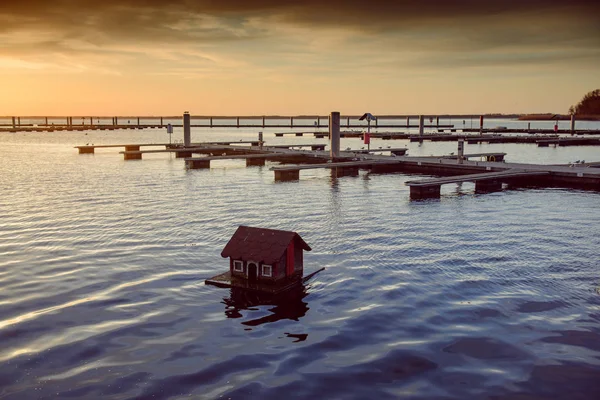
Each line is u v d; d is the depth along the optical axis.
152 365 12.83
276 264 18.52
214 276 19.33
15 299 17.36
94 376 12.28
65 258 22.19
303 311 16.31
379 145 110.94
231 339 14.33
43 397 11.38
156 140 134.75
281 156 70.75
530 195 39.59
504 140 112.00
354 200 37.81
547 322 15.12
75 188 43.91
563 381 11.85
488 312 15.92
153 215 31.67
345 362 12.91
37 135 166.25
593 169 46.16
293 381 12.02
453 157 62.28
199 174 55.50
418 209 33.97
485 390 11.52
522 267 20.62
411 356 13.15
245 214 32.22
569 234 26.38
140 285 18.77
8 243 24.81
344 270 20.45
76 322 15.45
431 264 21.17
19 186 45.16
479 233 26.75
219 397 11.38
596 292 17.62
